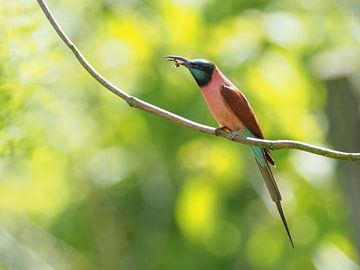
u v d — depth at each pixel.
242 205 17.28
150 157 17.11
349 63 14.72
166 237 18.12
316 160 14.77
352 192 14.39
